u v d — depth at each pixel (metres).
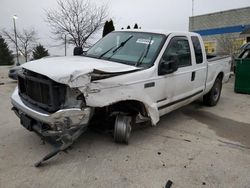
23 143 4.43
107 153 4.14
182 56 5.30
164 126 5.53
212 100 7.21
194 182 3.44
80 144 4.41
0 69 21.05
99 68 3.70
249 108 7.30
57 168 3.66
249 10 20.86
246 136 5.13
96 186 3.28
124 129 4.27
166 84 4.76
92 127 4.52
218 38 23.03
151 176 3.54
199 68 5.89
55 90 3.52
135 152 4.21
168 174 3.60
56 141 3.94
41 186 3.25
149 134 5.03
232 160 4.07
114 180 3.42
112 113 4.24
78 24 25.78
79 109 3.54
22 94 4.30
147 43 4.88
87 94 3.52
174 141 4.72
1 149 4.20
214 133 5.23
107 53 4.94
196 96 6.09
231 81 12.41
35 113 3.69
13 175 3.46
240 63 9.28
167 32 5.10
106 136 4.76
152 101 4.48
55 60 4.21
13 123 5.46
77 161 3.86
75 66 3.69
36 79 3.73
